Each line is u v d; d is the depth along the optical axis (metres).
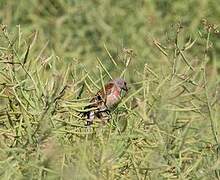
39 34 18.88
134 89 12.61
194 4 19.61
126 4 20.03
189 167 10.46
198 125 11.31
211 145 10.78
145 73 12.02
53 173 10.14
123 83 11.95
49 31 19.53
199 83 11.38
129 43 18.16
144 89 11.46
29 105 11.05
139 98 11.71
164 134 10.77
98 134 10.88
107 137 10.91
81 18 19.83
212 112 10.92
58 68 13.12
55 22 19.61
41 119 10.59
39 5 20.16
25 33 19.25
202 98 11.52
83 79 11.75
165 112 10.92
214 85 11.77
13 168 10.15
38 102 10.95
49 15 20.00
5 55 11.24
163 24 19.22
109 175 10.31
